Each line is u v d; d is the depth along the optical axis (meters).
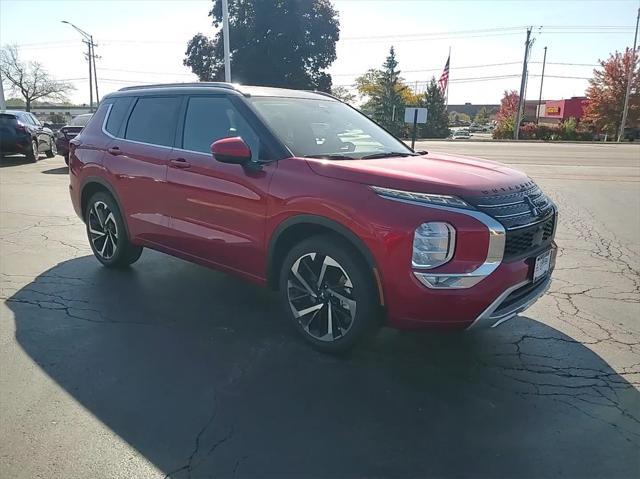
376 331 3.62
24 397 3.01
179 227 4.38
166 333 3.90
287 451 2.59
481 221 2.99
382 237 3.07
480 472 2.46
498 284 3.05
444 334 3.96
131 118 5.00
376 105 67.44
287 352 3.62
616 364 3.52
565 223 8.21
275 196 3.59
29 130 16.42
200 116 4.32
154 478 2.38
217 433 2.71
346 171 3.34
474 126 97.25
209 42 41.12
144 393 3.08
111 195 5.12
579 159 21.73
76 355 3.53
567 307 4.56
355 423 2.82
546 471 2.47
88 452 2.54
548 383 3.27
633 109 50.41
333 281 3.46
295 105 4.32
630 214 9.01
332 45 41.41
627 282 5.27
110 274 5.24
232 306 4.45
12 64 64.50
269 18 38.84
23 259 5.73
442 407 2.98
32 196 9.95
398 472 2.45
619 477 2.43
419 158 4.01
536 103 76.00
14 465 2.44
